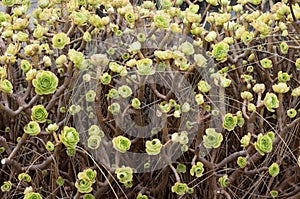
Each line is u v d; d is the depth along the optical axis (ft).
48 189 7.95
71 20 8.70
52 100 7.57
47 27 8.93
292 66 8.65
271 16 8.70
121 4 8.69
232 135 8.28
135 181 8.02
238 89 8.36
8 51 7.77
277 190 8.14
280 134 7.72
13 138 8.15
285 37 9.22
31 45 7.49
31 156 8.29
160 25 7.77
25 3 9.36
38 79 6.91
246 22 8.85
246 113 7.79
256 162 8.11
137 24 8.18
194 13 8.34
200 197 8.07
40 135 7.66
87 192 6.97
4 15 8.89
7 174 7.91
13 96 7.70
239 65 8.34
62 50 8.43
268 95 7.28
